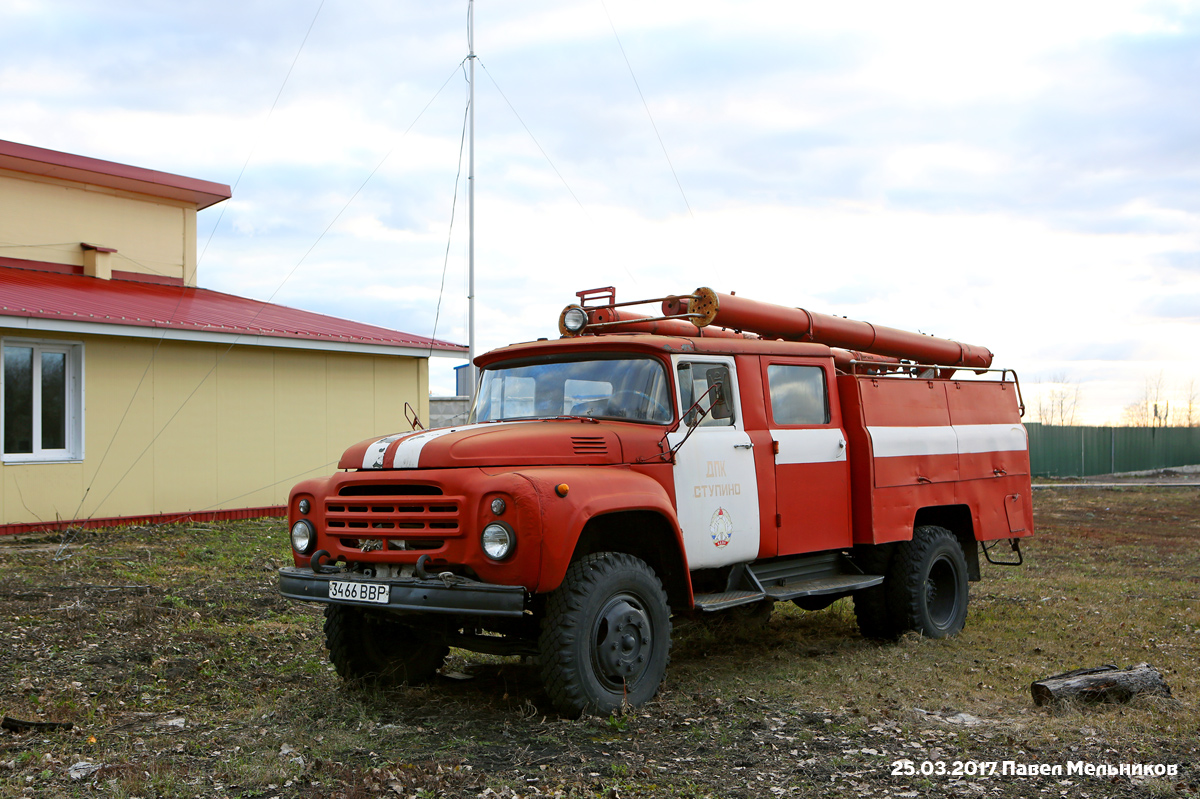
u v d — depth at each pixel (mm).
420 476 5051
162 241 18141
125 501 13031
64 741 4801
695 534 5941
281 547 11742
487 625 5672
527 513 4797
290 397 14891
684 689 6055
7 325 11461
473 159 17453
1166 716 5418
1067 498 25672
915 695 5945
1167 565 12930
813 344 7211
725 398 6406
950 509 8344
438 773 4301
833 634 8055
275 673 6328
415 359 16547
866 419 7387
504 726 5086
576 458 5387
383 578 5148
